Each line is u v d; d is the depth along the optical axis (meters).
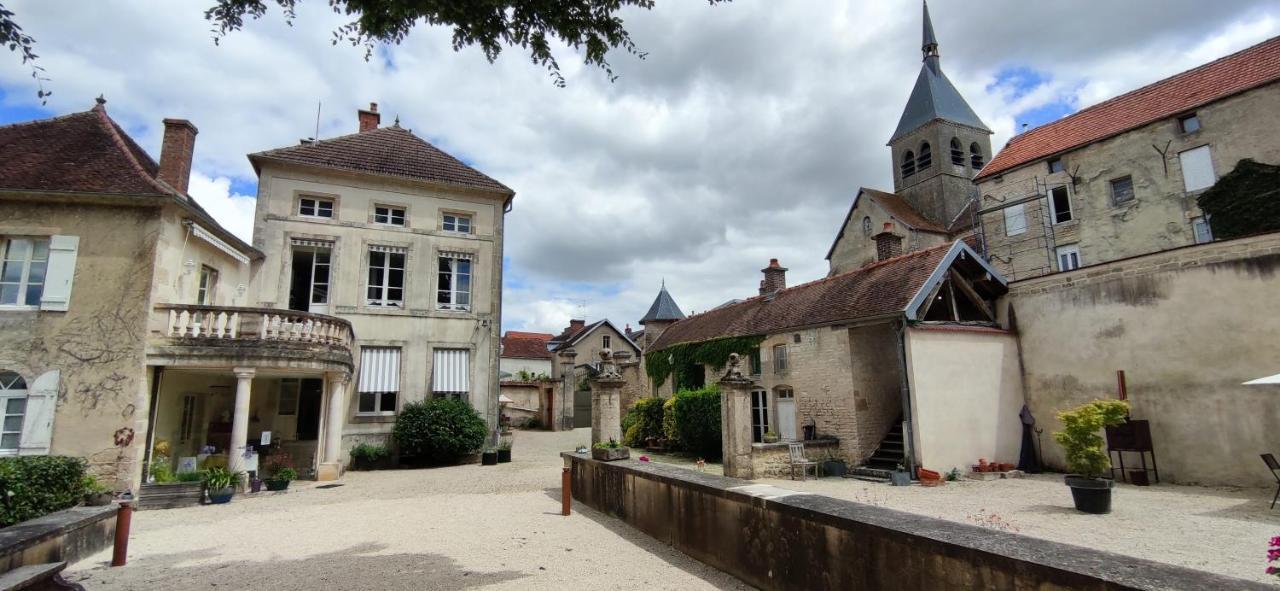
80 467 9.86
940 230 31.64
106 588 5.93
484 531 8.37
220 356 12.27
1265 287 11.27
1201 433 11.91
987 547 3.54
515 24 5.65
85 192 11.51
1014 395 14.90
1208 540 7.68
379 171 18.70
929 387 13.55
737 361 13.95
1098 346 13.66
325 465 14.39
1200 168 18.34
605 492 9.71
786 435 16.83
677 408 18.86
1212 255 12.00
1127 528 8.38
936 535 3.87
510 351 47.62
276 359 12.87
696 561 6.68
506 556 6.98
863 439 14.62
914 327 13.67
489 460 17.70
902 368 13.65
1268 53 18.00
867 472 13.88
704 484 6.66
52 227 11.59
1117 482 12.88
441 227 19.45
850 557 4.47
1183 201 18.62
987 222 24.27
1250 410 11.30
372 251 18.48
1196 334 12.12
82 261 11.62
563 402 32.84
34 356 11.17
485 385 19.08
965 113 36.38
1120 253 19.92
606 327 44.28
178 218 12.71
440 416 17.33
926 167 35.75
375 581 6.05
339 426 14.74
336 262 17.89
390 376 17.94
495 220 20.16
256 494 12.28
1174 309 12.48
